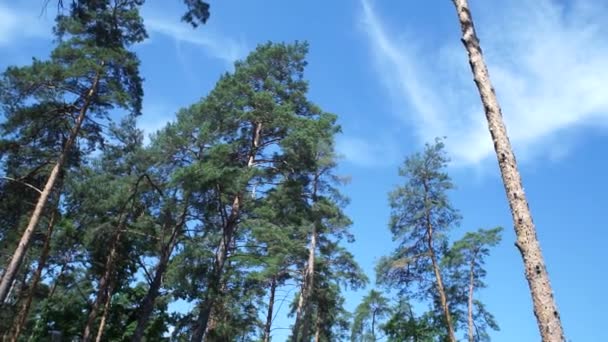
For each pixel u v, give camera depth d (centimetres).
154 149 1997
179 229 2027
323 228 2669
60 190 2200
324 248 2825
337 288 3056
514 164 695
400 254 2594
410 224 2586
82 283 2584
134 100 1955
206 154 1764
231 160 1948
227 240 1877
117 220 2211
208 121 1836
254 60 2225
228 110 1878
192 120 1867
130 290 2653
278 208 1897
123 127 2391
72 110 1912
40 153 2003
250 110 1939
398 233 2595
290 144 1845
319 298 2953
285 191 1903
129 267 2459
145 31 1897
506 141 718
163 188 2052
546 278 589
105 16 1803
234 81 1939
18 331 2275
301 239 2820
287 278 2989
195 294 1683
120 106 1877
